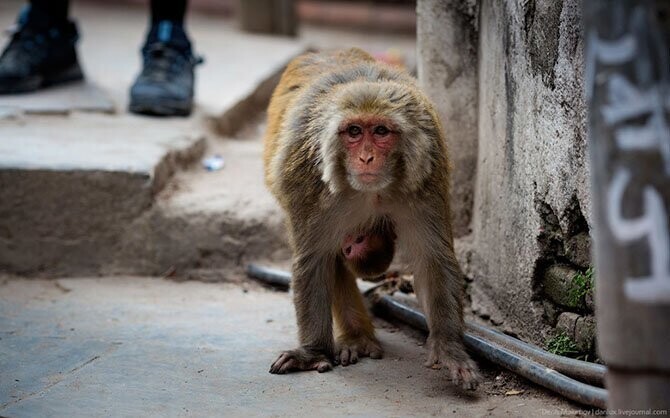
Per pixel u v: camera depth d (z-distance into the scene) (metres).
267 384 4.83
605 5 3.21
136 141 7.33
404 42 12.92
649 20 3.18
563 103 4.72
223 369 5.03
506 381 4.84
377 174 4.56
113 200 6.66
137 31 11.62
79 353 5.24
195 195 6.93
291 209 4.95
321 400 4.61
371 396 4.66
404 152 4.63
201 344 5.41
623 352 3.24
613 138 3.20
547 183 4.92
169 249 6.71
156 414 4.45
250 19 12.21
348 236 5.09
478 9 5.94
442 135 4.94
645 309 3.18
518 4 5.14
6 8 11.95
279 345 5.40
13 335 5.52
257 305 6.16
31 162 6.66
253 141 8.65
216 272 6.69
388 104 4.59
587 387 4.32
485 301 5.81
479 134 6.02
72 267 6.70
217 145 8.11
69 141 7.24
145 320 5.82
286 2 12.19
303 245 4.97
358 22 13.67
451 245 4.93
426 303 4.96
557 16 4.73
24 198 6.62
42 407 4.52
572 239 4.88
